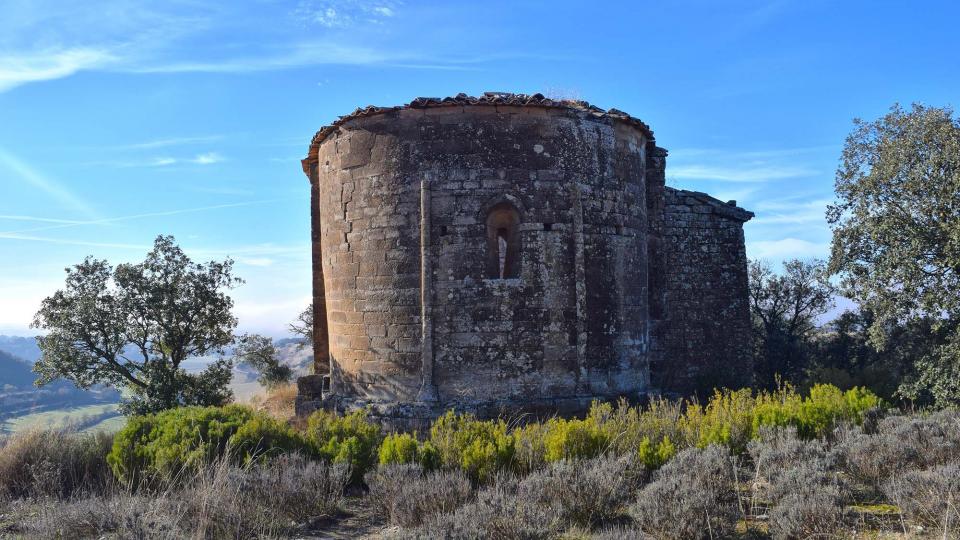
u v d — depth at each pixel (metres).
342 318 14.12
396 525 7.89
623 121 14.52
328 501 8.46
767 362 27.64
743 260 19.84
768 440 9.45
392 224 13.27
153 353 20.75
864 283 15.62
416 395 12.80
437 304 12.89
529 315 12.94
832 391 12.35
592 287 13.54
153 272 20.36
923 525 6.61
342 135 14.28
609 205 14.07
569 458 8.69
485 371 12.76
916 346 21.27
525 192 13.14
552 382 12.95
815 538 6.42
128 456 9.98
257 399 24.14
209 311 20.88
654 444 9.28
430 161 13.14
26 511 8.95
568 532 7.16
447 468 9.25
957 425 9.52
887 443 8.53
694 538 6.47
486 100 13.05
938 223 14.20
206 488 7.76
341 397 13.87
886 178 15.11
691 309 19.25
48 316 19.27
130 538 6.99
